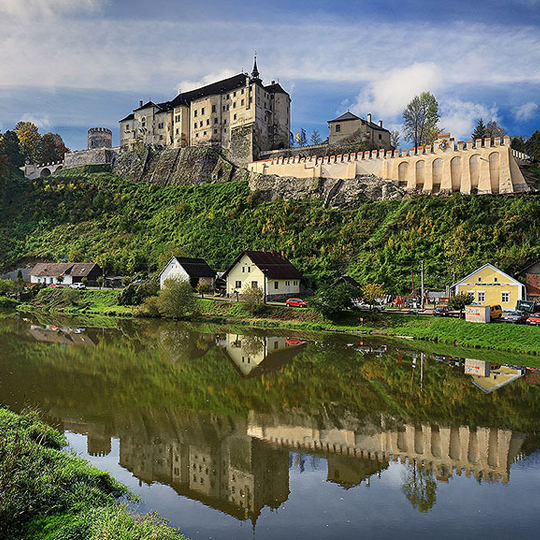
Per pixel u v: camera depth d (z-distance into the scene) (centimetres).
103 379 2977
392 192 8388
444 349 4009
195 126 12425
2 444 1484
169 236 9669
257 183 10106
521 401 2514
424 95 10238
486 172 7606
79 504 1295
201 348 4150
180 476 1620
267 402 2505
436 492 1513
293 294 6800
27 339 4584
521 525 1309
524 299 4906
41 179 13338
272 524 1307
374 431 2081
